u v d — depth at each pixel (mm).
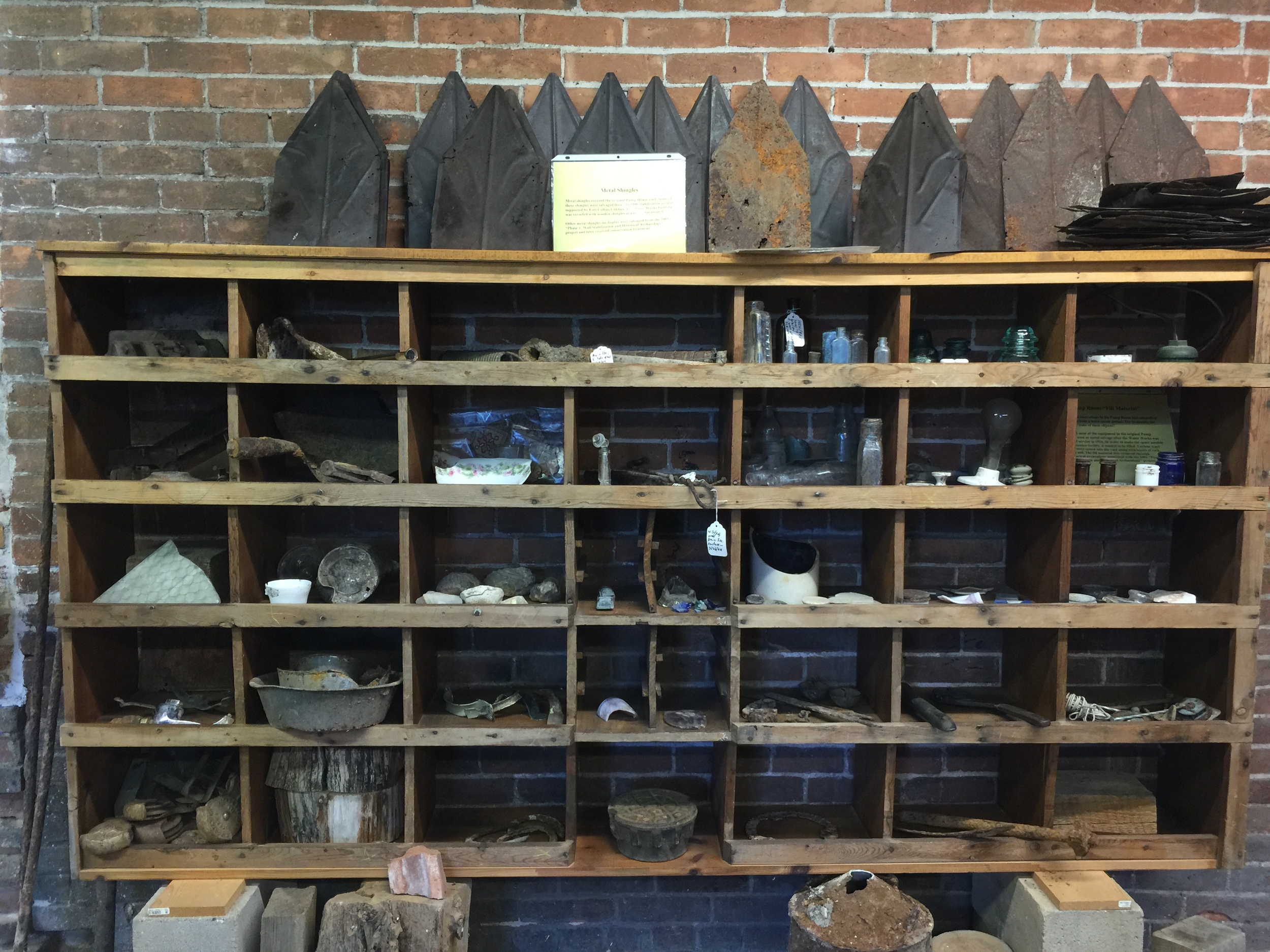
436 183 2053
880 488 1905
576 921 2303
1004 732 1963
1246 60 2174
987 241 2105
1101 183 2111
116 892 2193
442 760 2275
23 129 2094
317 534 2219
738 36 2164
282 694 1865
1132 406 2166
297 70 2121
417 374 1858
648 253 1853
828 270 1885
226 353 2049
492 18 2141
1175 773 2203
